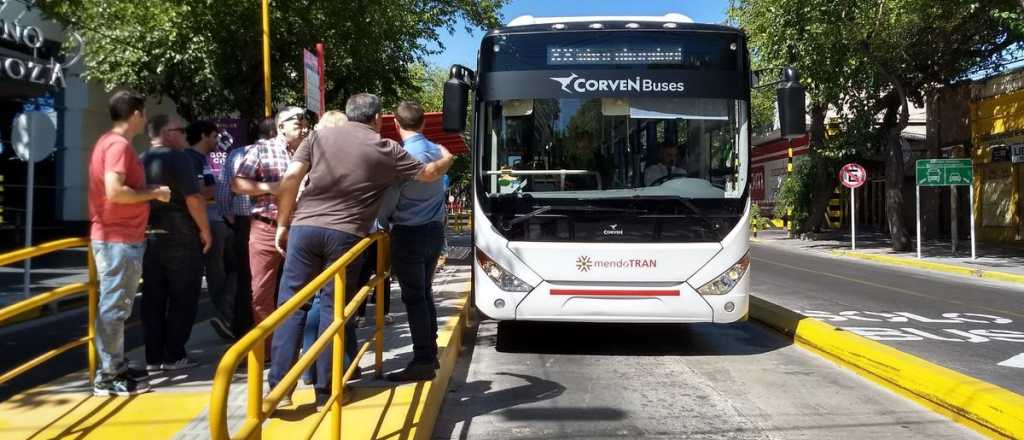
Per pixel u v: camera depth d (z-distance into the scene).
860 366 7.10
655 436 5.31
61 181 19.19
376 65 18.78
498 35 7.95
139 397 5.08
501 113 7.81
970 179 21.81
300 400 5.00
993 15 18.08
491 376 7.07
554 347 8.45
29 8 15.30
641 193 7.57
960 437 5.30
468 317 10.20
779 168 42.91
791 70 7.70
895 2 20.64
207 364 6.19
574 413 5.84
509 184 7.68
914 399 6.20
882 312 11.52
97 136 19.84
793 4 21.72
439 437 5.26
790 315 9.20
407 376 5.54
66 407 4.83
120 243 4.90
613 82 7.79
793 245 28.67
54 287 12.41
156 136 5.86
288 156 5.79
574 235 7.53
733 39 7.93
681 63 7.84
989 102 26.25
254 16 15.21
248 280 6.63
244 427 2.60
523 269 7.53
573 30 7.89
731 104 7.80
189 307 5.98
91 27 15.05
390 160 4.77
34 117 10.99
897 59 23.06
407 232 5.55
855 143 24.41
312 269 4.78
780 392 6.49
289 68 17.30
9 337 8.66
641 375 7.12
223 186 6.62
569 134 7.73
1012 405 5.12
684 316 7.47
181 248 5.85
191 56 15.02
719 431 5.42
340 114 5.43
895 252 23.94
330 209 4.73
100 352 5.05
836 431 5.43
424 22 23.62
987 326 10.17
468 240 30.73
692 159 7.70
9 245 17.89
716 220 7.54
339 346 3.94
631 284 7.46
